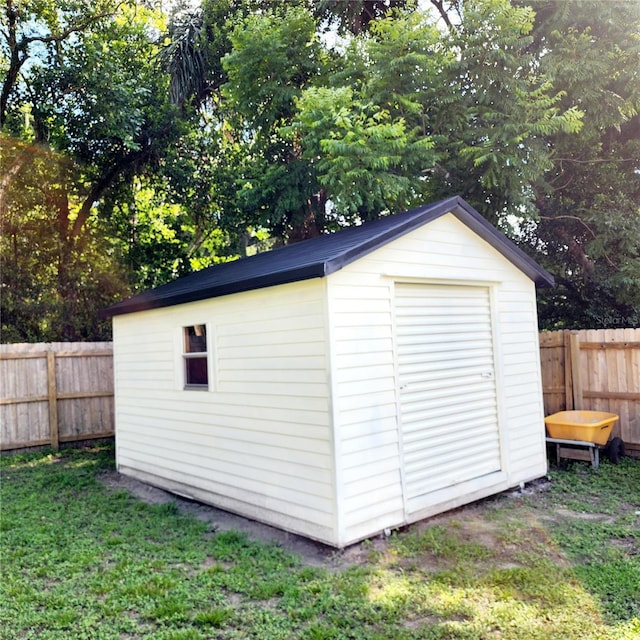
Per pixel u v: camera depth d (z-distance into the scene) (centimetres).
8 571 389
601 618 306
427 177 1009
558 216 1027
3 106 1095
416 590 346
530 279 627
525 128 847
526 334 614
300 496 447
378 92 928
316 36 1152
